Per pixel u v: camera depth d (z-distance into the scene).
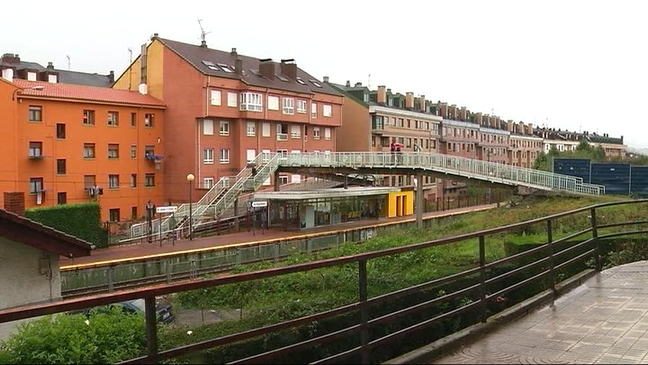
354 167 48.53
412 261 21.17
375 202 56.78
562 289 8.59
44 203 45.16
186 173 54.84
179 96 55.12
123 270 25.30
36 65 69.50
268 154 51.19
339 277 19.47
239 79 57.25
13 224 11.77
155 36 56.81
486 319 6.84
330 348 12.73
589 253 9.94
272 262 28.55
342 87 80.50
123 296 3.83
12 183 42.88
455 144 96.12
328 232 42.31
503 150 115.81
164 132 55.84
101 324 11.59
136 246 36.69
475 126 103.31
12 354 10.22
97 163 49.19
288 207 47.12
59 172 46.44
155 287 3.96
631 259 13.38
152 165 54.25
